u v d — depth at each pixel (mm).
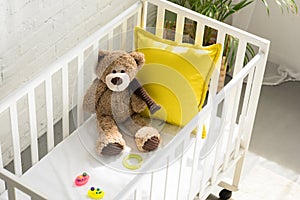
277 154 3236
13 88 2842
